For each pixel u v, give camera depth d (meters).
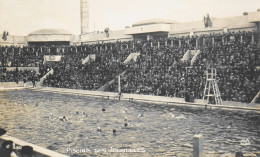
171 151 16.83
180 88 37.84
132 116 27.86
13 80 63.34
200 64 41.22
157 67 45.38
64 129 22.67
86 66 58.25
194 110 30.69
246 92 32.16
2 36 76.31
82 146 18.02
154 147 17.66
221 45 43.22
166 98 37.75
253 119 25.31
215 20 52.81
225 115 27.42
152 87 41.06
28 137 20.22
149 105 35.22
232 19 50.47
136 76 45.94
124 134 20.92
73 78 55.69
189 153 16.41
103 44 67.06
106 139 19.62
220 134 20.42
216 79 36.19
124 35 70.19
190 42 54.03
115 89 45.72
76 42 80.56
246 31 46.34
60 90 54.84
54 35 79.88
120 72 50.81
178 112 29.52
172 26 60.03
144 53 53.31
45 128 23.00
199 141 12.90
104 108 33.22
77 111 29.55
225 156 15.81
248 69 35.09
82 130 22.28
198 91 35.88
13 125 24.11
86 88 50.50
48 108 33.59
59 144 18.48
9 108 33.69
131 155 16.17
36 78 62.44
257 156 15.68
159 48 52.38
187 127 22.75
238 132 20.91
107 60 57.91
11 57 70.19
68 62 64.81
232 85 34.19
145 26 61.78
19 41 80.50
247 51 38.78
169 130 21.89
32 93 51.34
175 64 44.16
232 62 38.06
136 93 42.22
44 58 72.31
